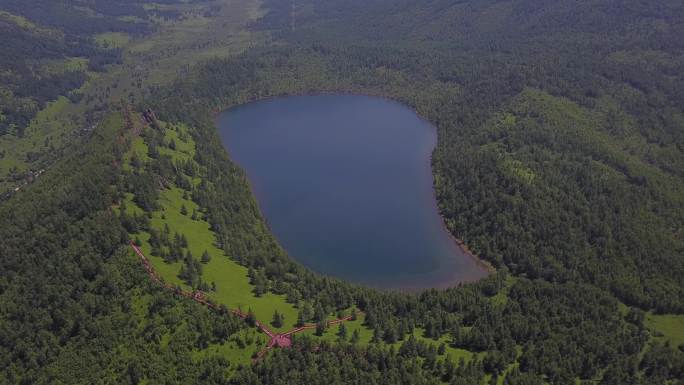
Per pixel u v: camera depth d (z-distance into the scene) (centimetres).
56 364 18988
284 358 19012
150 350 19288
